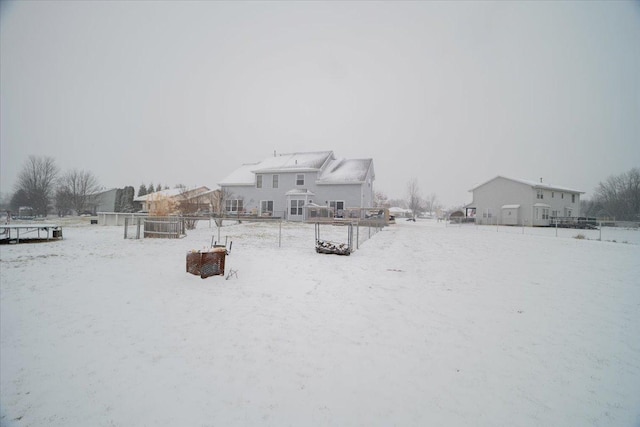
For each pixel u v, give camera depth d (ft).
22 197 175.63
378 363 14.69
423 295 23.79
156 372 14.44
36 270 30.63
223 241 49.19
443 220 187.32
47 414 12.17
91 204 176.45
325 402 12.25
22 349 16.53
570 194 142.82
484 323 18.74
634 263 35.81
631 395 12.34
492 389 12.75
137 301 22.71
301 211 98.68
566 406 11.76
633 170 150.10
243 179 111.96
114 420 11.74
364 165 106.42
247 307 21.53
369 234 59.77
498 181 126.72
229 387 13.29
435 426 10.94
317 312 20.61
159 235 53.21
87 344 16.96
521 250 45.24
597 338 16.88
